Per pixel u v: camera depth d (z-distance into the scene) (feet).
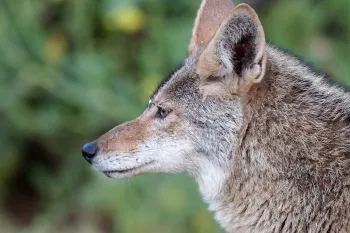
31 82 48.73
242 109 29.30
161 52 47.55
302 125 28.96
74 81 48.62
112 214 46.01
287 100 29.22
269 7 47.47
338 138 28.78
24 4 49.60
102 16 49.57
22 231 48.16
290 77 29.63
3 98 49.08
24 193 52.08
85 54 49.01
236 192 29.78
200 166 30.37
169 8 49.08
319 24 47.55
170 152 30.45
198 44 31.30
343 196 28.17
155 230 44.34
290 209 28.81
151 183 44.83
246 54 28.96
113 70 48.57
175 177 44.45
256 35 28.48
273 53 30.30
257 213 29.48
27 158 51.49
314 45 46.73
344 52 47.06
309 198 28.48
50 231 48.08
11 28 49.42
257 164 29.14
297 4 47.19
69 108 49.37
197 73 29.91
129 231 44.75
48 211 48.88
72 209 48.47
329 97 29.48
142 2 48.73
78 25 49.52
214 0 32.53
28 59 49.24
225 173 29.81
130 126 31.17
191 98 30.07
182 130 30.25
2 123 50.11
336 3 47.83
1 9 49.75
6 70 49.26
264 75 29.19
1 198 51.55
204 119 29.89
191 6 48.57
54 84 48.62
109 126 48.47
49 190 50.14
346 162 28.48
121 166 31.04
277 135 28.96
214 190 30.25
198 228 43.62
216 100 29.68
